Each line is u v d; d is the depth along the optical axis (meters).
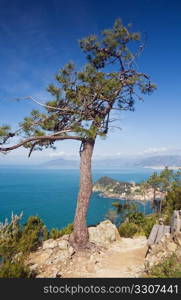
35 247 9.91
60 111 10.04
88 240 9.59
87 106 10.02
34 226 11.20
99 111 10.41
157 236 9.62
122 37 10.06
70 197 160.12
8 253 7.77
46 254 8.78
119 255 9.09
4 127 8.00
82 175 10.02
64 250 8.90
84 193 9.80
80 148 10.58
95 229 11.33
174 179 33.47
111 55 10.38
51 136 9.45
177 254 6.71
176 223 7.96
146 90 11.02
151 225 14.59
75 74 9.97
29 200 142.75
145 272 6.95
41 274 7.31
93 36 10.16
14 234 9.91
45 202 136.00
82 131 8.99
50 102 10.09
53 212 106.94
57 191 198.12
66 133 10.03
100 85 9.87
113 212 26.28
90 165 10.24
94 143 10.45
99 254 9.06
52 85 10.01
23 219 80.50
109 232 11.40
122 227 15.18
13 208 112.62
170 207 21.45
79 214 9.62
